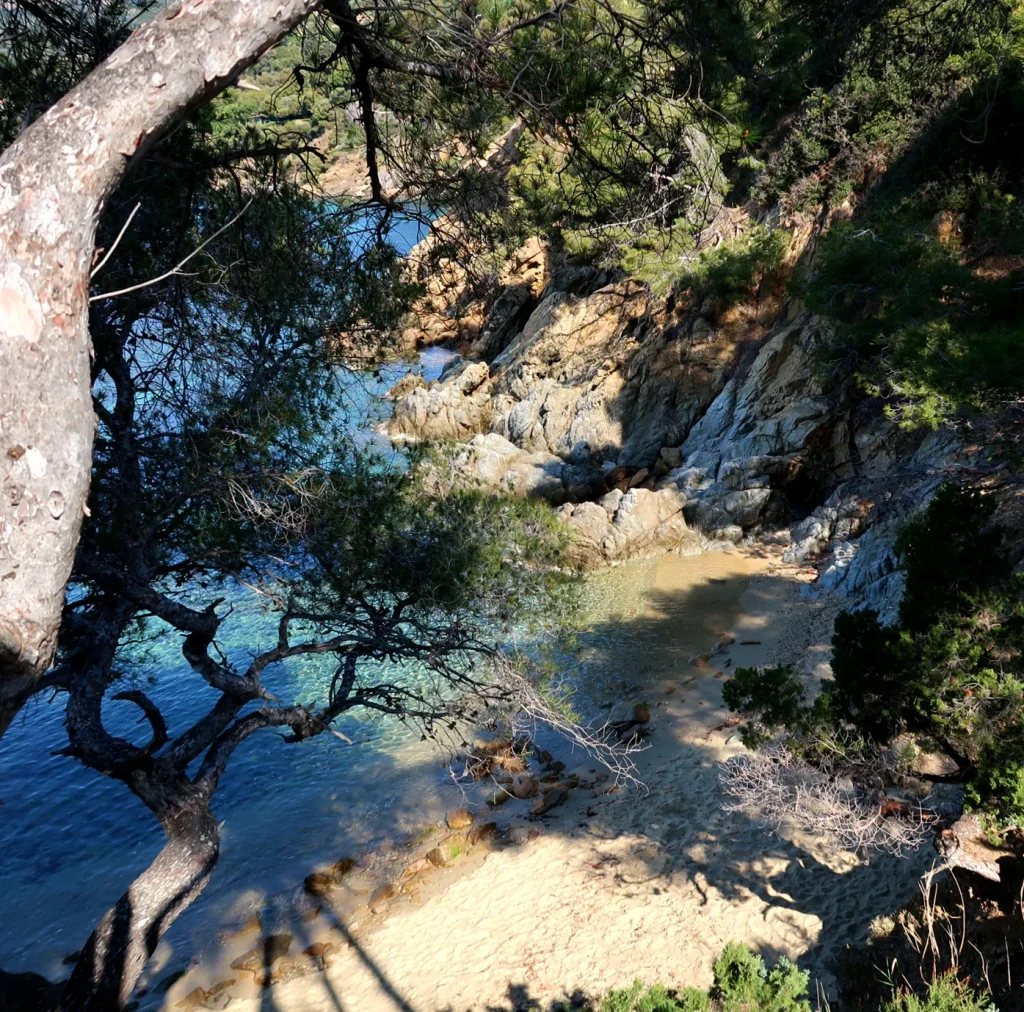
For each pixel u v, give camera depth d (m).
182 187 8.37
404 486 10.64
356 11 6.00
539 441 34.59
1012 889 8.39
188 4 3.19
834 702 9.77
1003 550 9.58
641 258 28.77
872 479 23.80
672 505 27.25
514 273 45.69
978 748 8.49
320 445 10.04
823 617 21.27
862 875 11.99
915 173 26.22
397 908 13.85
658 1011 6.13
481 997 11.53
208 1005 12.23
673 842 14.03
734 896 12.36
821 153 30.19
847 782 9.82
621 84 6.66
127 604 9.33
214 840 9.40
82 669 9.12
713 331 32.03
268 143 8.05
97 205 3.06
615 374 33.78
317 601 10.14
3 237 2.83
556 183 9.60
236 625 22.59
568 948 12.14
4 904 14.58
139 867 15.40
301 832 16.09
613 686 19.62
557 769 17.23
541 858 14.45
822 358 23.17
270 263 9.17
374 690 10.64
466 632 10.45
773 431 27.31
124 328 8.80
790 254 30.56
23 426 2.80
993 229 12.85
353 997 12.02
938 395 11.23
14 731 19.58
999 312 11.21
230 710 9.61
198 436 9.09
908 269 13.72
